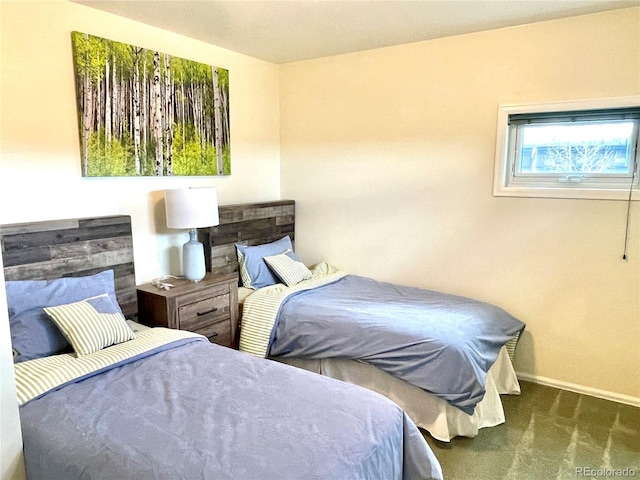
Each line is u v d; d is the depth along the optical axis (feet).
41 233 7.72
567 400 9.53
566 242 9.72
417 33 10.24
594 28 8.94
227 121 11.59
